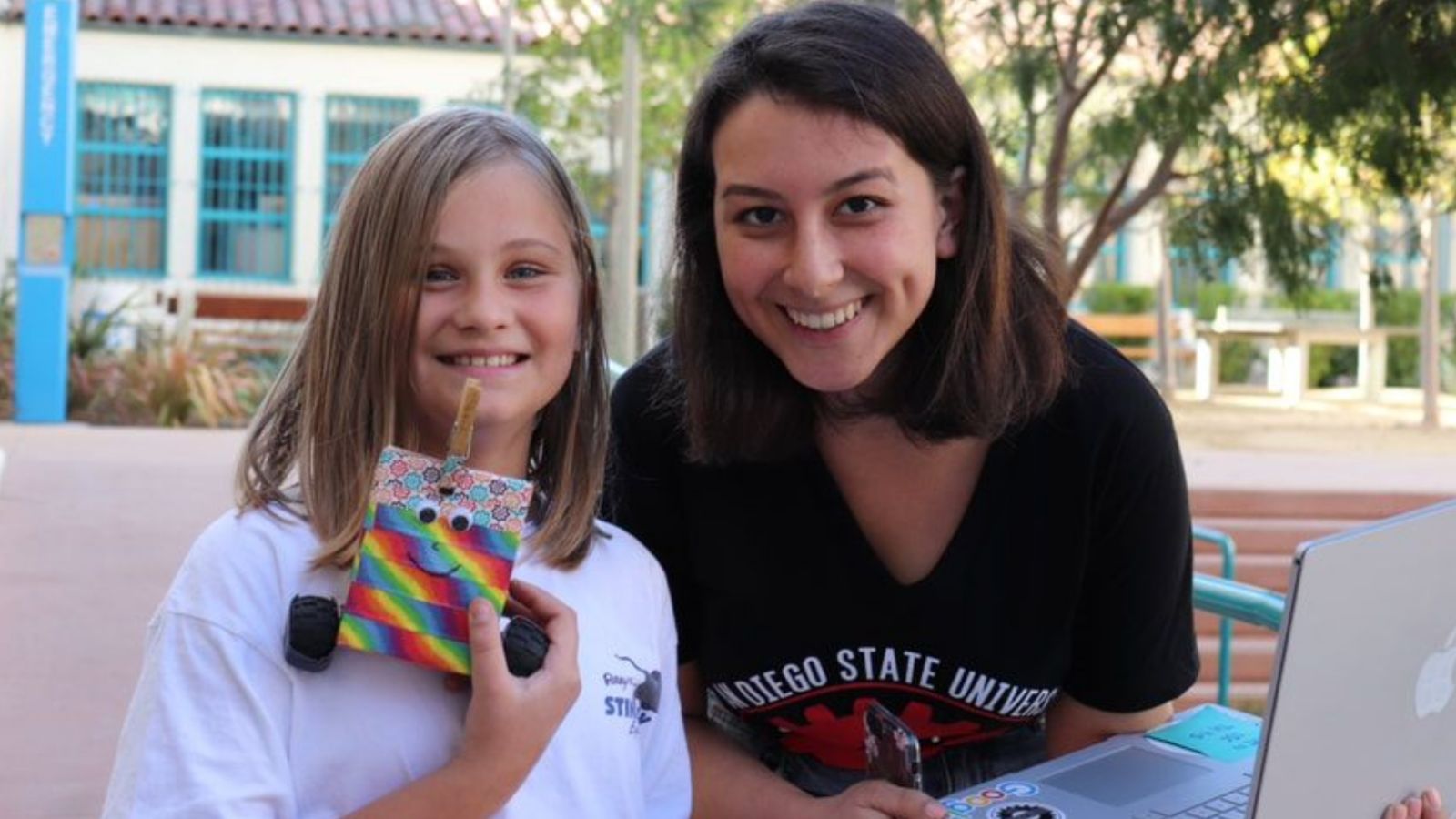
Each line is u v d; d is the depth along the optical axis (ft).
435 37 52.90
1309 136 17.22
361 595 5.55
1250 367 62.03
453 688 5.79
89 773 13.19
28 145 35.73
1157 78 18.61
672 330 7.20
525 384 6.16
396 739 5.68
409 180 6.03
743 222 6.48
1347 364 61.82
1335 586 5.48
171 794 5.36
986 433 6.88
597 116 39.45
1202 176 18.67
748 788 7.40
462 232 6.03
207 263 53.36
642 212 42.11
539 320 6.16
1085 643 7.57
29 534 22.31
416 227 5.98
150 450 31.24
